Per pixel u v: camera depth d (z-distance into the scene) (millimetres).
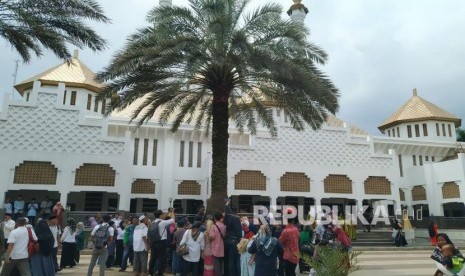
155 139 31500
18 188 23641
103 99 15117
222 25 13336
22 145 24203
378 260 16500
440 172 33219
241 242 9008
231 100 19156
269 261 7691
